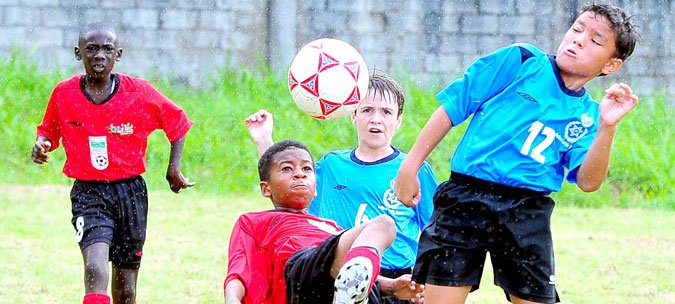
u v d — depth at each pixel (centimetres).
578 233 3762
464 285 1709
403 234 1961
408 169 1727
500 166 1691
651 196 4575
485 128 1716
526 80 1714
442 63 5588
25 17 5291
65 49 5331
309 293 1575
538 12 5609
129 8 5366
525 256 1694
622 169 4678
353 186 1981
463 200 1708
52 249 3150
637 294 2797
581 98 1731
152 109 2177
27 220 3578
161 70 5391
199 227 3591
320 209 2005
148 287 2684
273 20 5481
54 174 4416
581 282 2939
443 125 1728
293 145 1741
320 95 1978
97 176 2127
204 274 2869
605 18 1691
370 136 1998
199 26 5422
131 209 2152
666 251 3466
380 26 5559
